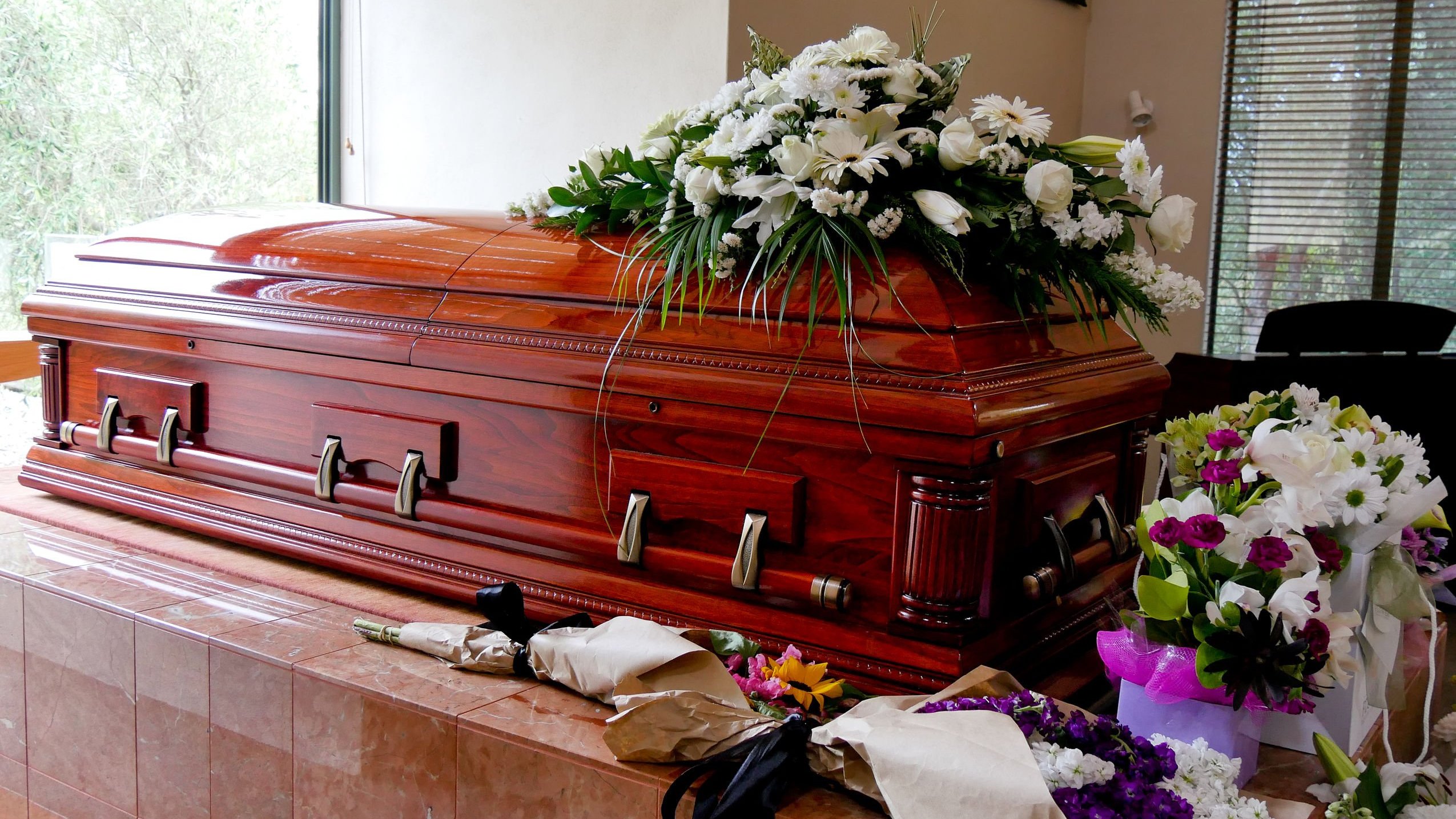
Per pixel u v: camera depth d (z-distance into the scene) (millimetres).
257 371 1765
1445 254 5340
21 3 2686
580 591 1467
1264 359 3727
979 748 948
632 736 1090
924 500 1207
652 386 1355
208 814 1469
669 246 1411
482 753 1188
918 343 1218
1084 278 1377
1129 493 1620
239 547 1825
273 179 3383
